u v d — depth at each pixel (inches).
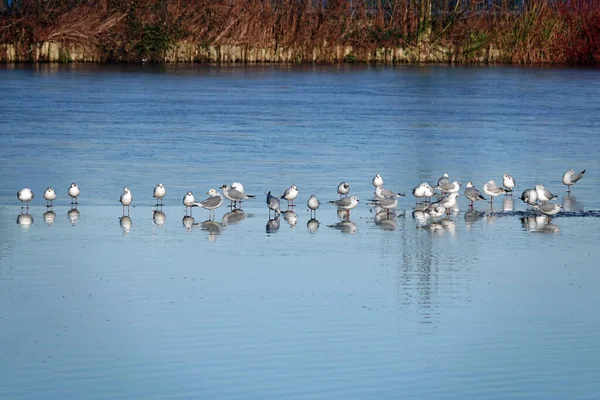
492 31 3289.9
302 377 575.8
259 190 1098.1
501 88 2394.2
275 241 875.4
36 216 957.2
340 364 594.2
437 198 1050.7
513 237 900.0
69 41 2965.1
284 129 1584.6
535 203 1003.9
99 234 890.7
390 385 566.6
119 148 1357.0
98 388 560.7
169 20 3029.0
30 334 636.1
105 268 780.6
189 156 1305.4
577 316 679.1
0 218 946.1
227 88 2283.5
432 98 2137.1
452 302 706.8
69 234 888.3
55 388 560.1
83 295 711.7
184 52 3075.8
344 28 3186.5
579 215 994.7
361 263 804.6
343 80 2559.1
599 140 1512.1
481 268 793.6
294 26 3134.8
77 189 1003.9
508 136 1542.8
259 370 584.7
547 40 3284.9
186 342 625.0
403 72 2859.3
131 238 877.8
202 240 874.8
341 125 1646.2
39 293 714.8
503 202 1060.5
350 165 1257.4
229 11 3095.5
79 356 602.9
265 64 3080.7
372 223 951.6
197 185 1115.9
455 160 1310.3
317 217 975.0
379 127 1628.9
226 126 1610.5
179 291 723.4
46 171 1178.6
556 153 1381.6
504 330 650.2
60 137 1448.1
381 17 3228.3
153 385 565.3
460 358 605.6
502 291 733.3
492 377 578.9
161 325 653.3
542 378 577.0
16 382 566.9
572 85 2492.6
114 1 3014.3
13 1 2942.9
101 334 637.3
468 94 2240.4
